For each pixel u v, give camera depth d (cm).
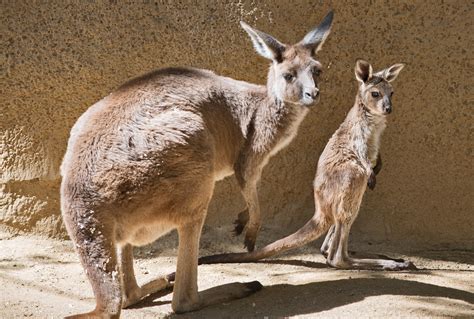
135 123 704
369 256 888
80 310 723
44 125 907
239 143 842
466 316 676
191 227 717
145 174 682
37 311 716
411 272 837
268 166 947
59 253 895
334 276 815
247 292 753
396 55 932
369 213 950
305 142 947
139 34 912
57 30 904
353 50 934
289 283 795
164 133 698
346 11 930
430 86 930
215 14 916
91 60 908
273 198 953
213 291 743
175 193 700
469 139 930
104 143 688
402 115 936
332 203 851
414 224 945
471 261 898
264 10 920
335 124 945
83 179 675
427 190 941
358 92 869
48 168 909
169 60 919
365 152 860
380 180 945
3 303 731
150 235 714
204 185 715
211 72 842
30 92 904
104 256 663
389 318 668
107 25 909
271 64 854
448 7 927
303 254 912
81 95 910
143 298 784
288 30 927
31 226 916
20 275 827
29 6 901
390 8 929
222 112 814
